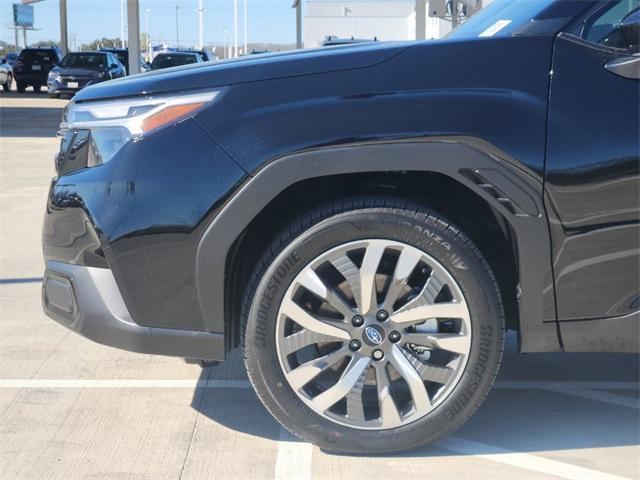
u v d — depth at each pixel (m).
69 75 28.72
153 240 3.15
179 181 3.13
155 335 3.23
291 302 3.21
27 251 7.11
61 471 3.25
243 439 3.55
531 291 3.20
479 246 3.45
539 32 3.28
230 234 3.13
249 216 3.12
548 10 3.35
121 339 3.26
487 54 3.22
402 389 3.46
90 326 3.28
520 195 3.12
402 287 3.21
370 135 3.09
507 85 3.17
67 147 3.45
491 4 4.14
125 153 3.18
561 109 3.15
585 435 3.61
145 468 3.28
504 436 3.60
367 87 3.15
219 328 3.21
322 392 3.27
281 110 3.13
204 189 3.12
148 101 3.19
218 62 3.39
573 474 3.25
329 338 3.25
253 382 3.26
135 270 3.18
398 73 3.18
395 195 3.35
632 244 3.18
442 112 3.12
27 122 19.86
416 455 3.40
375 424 3.28
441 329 3.29
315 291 3.20
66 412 3.81
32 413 3.79
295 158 3.10
